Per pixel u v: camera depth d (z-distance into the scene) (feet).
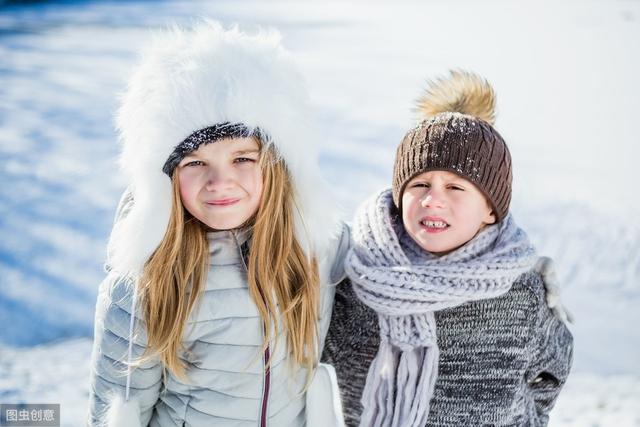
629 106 24.32
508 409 4.67
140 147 4.13
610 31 37.60
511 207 15.38
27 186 16.89
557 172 17.74
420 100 5.21
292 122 4.25
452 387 4.64
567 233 13.98
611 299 11.44
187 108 3.98
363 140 20.26
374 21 43.55
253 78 4.05
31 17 43.45
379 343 4.76
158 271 4.30
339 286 5.08
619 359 9.70
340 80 28.02
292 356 4.61
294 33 38.60
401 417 4.52
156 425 4.63
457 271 4.34
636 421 8.00
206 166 4.12
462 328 4.61
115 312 4.33
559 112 23.65
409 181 4.53
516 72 29.50
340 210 4.86
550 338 4.81
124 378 4.36
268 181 4.33
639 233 13.84
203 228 4.44
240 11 45.83
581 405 8.42
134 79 4.20
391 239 4.61
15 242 13.78
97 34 37.22
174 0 50.88
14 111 23.49
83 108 24.02
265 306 4.43
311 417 4.67
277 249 4.51
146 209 4.22
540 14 44.55
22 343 10.17
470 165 4.34
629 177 17.34
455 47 34.94
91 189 16.83
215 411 4.45
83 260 13.08
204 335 4.40
